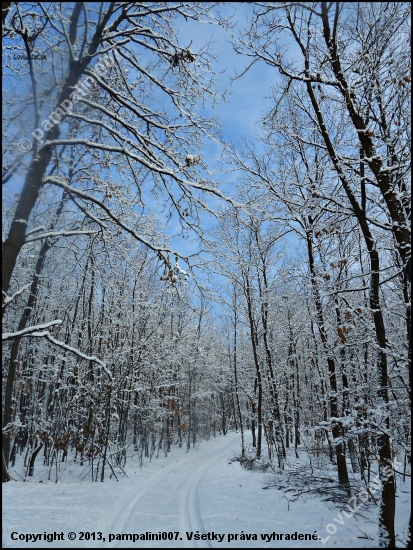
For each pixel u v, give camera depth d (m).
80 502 8.80
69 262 13.65
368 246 7.12
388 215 7.04
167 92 7.89
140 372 19.56
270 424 18.61
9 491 9.34
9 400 10.96
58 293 15.77
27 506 8.08
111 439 16.72
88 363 15.09
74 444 14.57
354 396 8.54
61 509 8.03
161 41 7.83
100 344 15.49
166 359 22.62
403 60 6.93
